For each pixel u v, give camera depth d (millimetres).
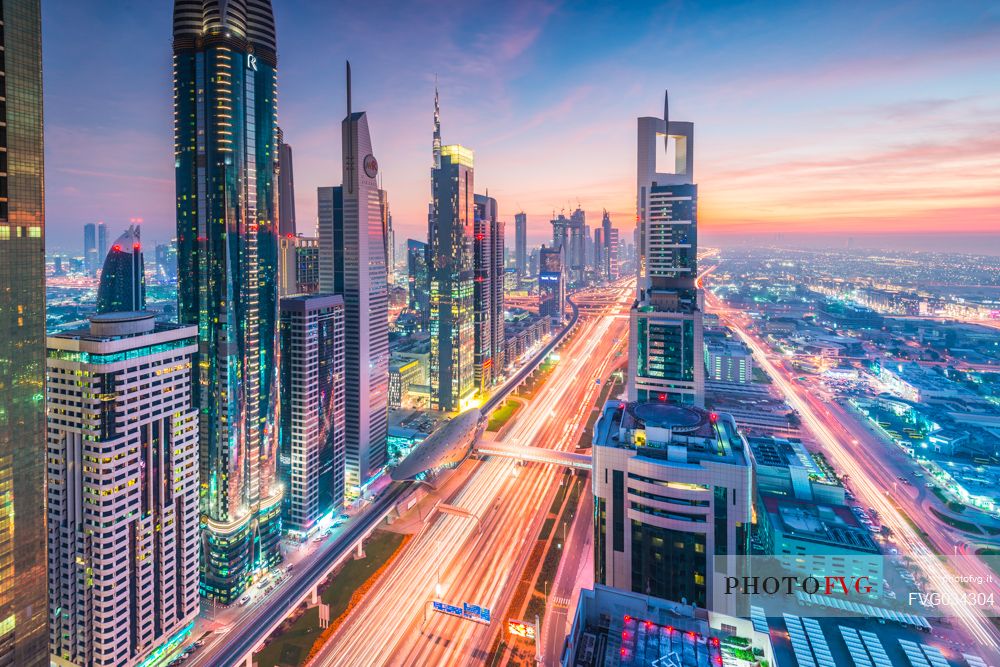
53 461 139500
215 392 187750
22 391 97500
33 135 98625
